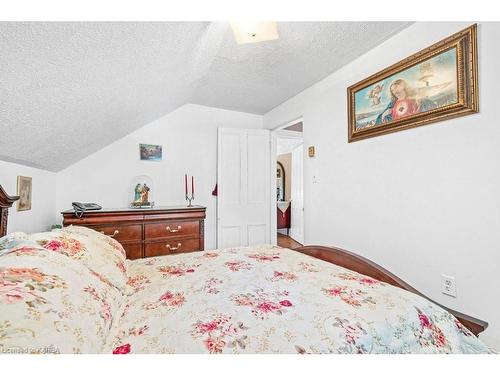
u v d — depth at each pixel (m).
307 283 1.11
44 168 2.09
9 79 0.80
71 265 0.80
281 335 0.73
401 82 1.82
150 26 1.08
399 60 1.85
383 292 1.01
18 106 0.96
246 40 1.64
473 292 1.43
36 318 0.50
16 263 0.64
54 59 0.85
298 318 0.82
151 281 1.17
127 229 2.33
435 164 1.63
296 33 1.82
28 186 1.81
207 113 3.44
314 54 2.13
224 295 1.00
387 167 1.95
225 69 2.38
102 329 0.67
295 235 5.43
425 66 1.66
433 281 1.64
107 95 1.43
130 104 1.87
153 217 2.43
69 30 0.78
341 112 2.40
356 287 1.06
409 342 0.82
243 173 3.49
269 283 1.12
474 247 1.43
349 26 1.75
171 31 1.25
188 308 0.89
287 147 5.95
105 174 2.80
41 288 0.58
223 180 3.36
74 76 1.03
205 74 2.46
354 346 0.72
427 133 1.67
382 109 1.97
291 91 2.94
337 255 1.55
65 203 2.60
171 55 1.50
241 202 3.46
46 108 1.11
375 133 2.03
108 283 0.94
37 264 0.68
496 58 1.34
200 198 3.36
